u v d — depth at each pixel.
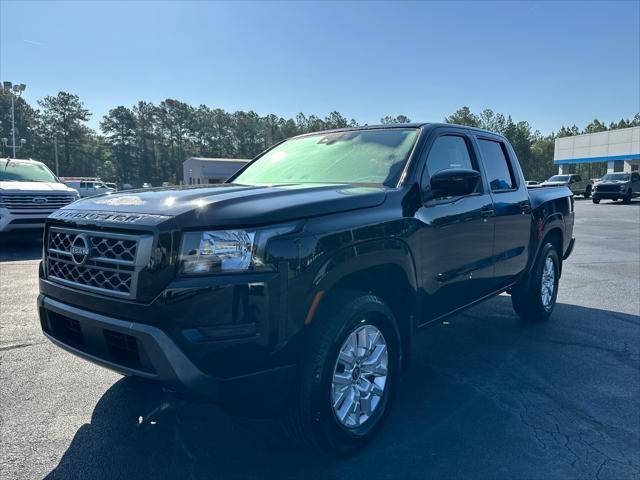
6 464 2.67
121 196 2.86
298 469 2.66
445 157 3.78
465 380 3.89
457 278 3.69
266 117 117.31
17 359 4.23
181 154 110.38
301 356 2.48
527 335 5.04
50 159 100.75
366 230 2.73
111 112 101.56
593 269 8.82
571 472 2.64
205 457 2.77
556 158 52.38
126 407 3.37
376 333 2.95
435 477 2.60
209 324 2.23
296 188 2.94
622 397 3.58
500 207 4.29
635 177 30.12
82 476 2.57
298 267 2.37
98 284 2.52
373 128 3.98
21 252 10.36
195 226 2.29
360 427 2.85
